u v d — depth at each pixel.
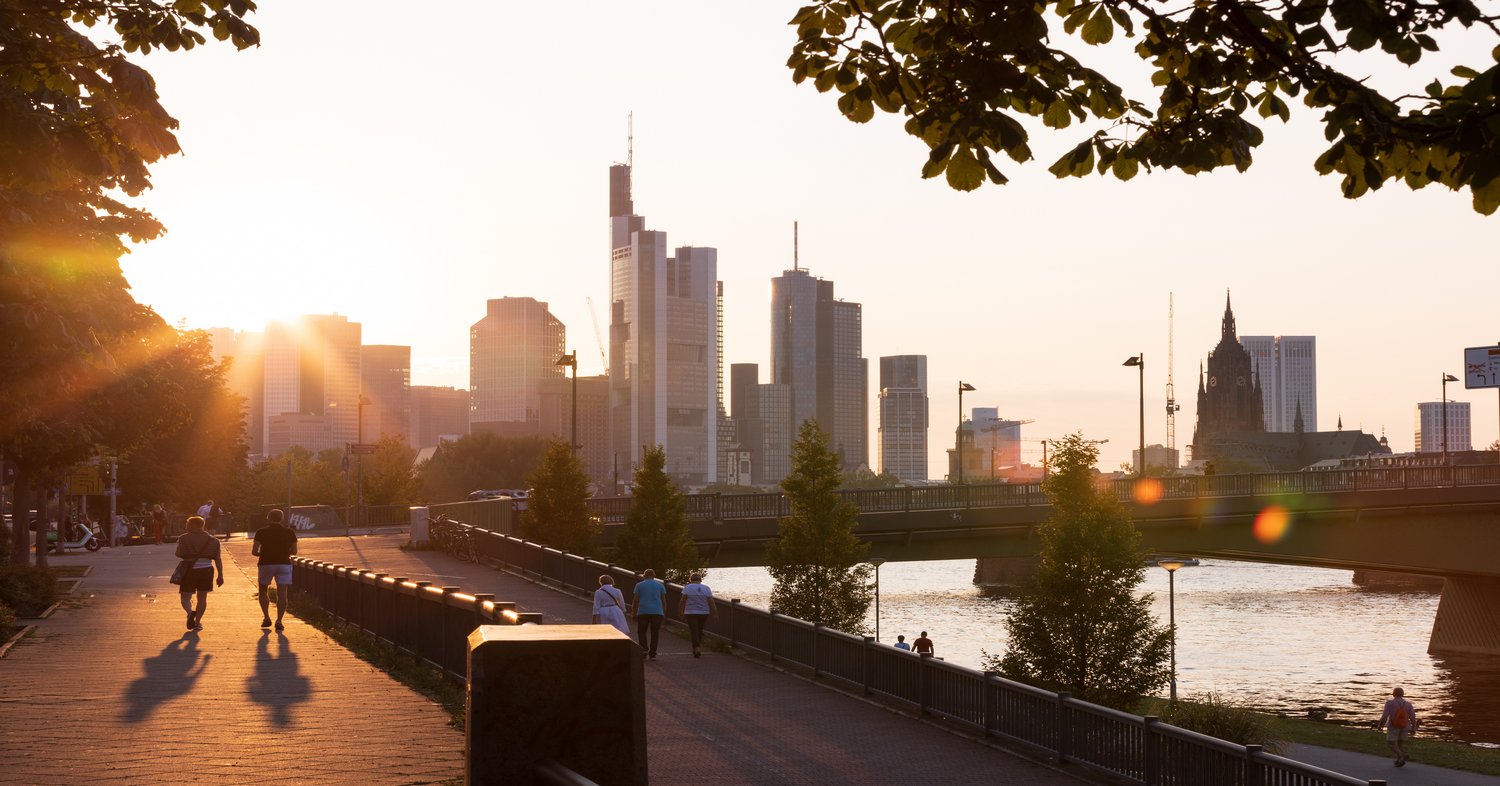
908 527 56.69
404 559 48.53
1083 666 34.59
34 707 13.95
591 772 4.98
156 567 41.00
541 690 4.98
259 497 114.19
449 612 16.19
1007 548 58.59
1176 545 61.25
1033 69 6.62
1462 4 5.80
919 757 17.48
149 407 34.84
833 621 44.56
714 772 15.93
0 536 30.67
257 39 9.41
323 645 20.27
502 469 142.75
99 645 19.73
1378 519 63.81
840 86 6.81
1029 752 18.16
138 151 9.66
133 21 9.23
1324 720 53.56
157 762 11.24
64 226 12.28
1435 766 34.78
